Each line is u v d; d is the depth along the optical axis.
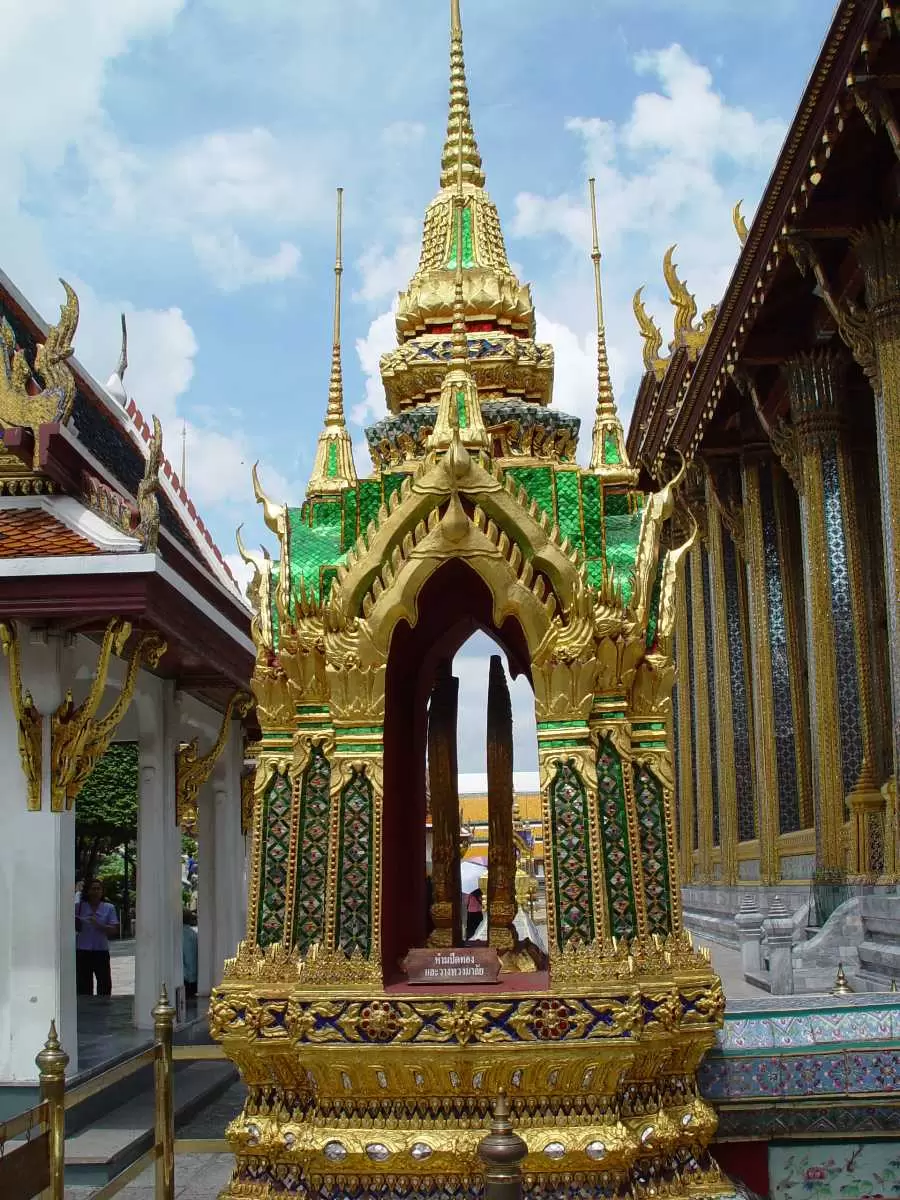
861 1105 5.80
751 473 26.28
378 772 5.57
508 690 6.47
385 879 6.01
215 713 18.59
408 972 5.58
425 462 5.70
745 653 28.56
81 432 15.47
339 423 6.45
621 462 6.34
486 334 6.63
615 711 5.68
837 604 21.19
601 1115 5.21
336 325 6.62
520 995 5.20
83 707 11.65
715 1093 5.80
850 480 21.64
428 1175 5.20
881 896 17.19
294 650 5.80
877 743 20.84
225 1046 5.61
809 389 21.83
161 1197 6.65
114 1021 15.30
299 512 6.35
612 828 5.55
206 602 13.24
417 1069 5.20
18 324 14.09
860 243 17.28
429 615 6.46
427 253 7.01
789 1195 5.82
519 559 5.60
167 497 19.61
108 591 11.17
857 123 15.59
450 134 7.14
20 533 11.84
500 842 6.37
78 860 42.59
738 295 20.81
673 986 5.40
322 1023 5.25
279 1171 5.50
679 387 28.05
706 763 31.02
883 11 13.02
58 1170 5.48
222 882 18.58
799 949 17.36
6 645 11.44
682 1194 5.38
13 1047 11.17
